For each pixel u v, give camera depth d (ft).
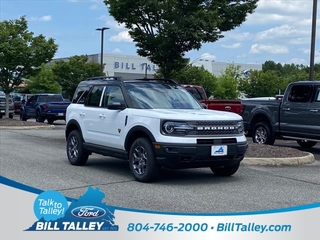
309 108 47.21
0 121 81.41
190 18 54.24
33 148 48.11
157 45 57.00
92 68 160.66
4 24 85.05
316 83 47.16
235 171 32.81
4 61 84.23
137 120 30.89
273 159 38.63
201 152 29.09
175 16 56.18
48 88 180.14
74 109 37.83
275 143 60.03
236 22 59.98
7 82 88.58
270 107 51.52
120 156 32.89
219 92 175.42
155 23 56.95
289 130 49.52
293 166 38.47
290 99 49.42
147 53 59.21
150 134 29.81
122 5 56.24
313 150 52.95
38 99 94.17
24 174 32.83
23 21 86.07
